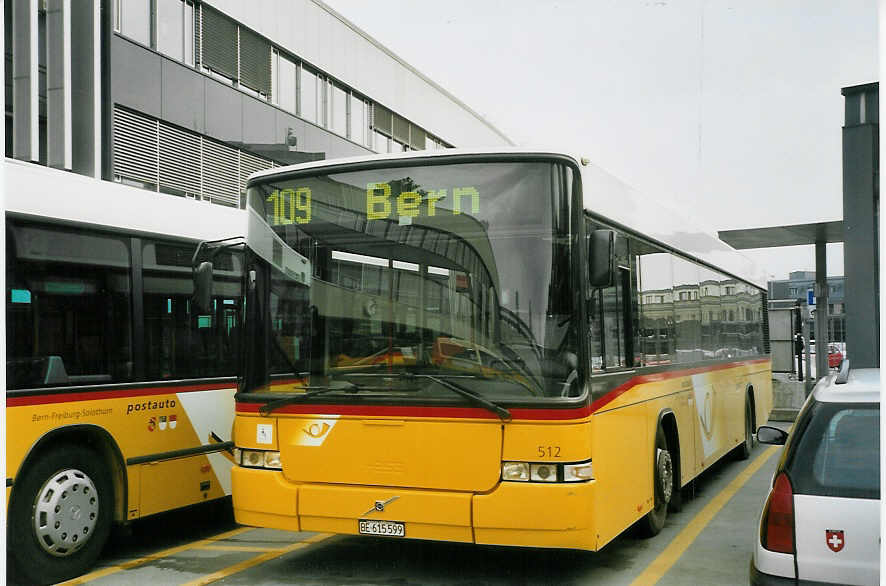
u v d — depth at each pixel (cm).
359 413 597
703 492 1027
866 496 418
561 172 587
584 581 636
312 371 621
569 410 555
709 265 1080
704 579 639
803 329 2161
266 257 651
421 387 584
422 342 593
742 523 843
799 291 2423
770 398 1616
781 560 425
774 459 1315
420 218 609
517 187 592
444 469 573
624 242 712
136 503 714
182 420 763
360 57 3225
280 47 2736
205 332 801
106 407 689
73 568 660
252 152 2605
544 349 568
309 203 643
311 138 2895
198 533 840
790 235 2170
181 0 2306
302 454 612
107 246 706
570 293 573
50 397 642
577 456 555
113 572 681
